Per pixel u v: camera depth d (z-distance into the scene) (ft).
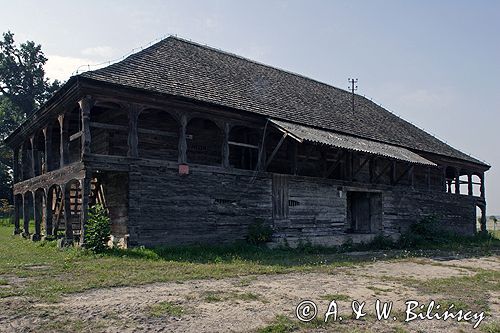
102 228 46.32
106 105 53.16
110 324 21.50
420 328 23.15
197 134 63.31
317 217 67.82
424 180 95.25
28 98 182.60
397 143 87.61
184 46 71.77
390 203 80.43
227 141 59.21
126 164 49.73
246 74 76.38
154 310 24.03
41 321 21.72
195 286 31.50
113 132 58.59
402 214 82.94
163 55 63.21
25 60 186.60
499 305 28.86
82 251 45.01
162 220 51.52
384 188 79.41
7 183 163.43
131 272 35.88
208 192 55.98
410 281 37.22
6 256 45.55
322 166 74.79
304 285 33.68
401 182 87.97
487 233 109.29
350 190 73.67
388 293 31.71
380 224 78.38
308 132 63.36
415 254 62.85
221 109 58.13
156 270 37.32
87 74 48.37
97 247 45.60
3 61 179.93
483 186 113.09
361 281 36.63
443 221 94.89
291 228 64.23
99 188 62.39
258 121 62.85
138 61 57.26
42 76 188.55
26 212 75.20
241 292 29.84
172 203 52.54
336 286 33.71
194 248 51.31
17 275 33.68
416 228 84.07
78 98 50.11
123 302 25.70
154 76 55.72
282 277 37.29
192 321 22.44
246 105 62.39
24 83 184.14
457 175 104.37
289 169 71.46
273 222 62.13
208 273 37.04
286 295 29.43
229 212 57.72
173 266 39.88
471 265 51.55
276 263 45.88
